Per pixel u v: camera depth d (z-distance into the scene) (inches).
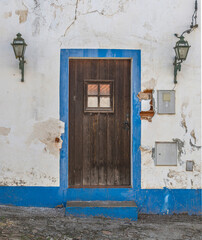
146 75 195.2
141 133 194.9
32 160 193.5
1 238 143.6
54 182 193.2
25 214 179.6
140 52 195.3
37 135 193.6
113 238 156.0
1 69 193.6
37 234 153.3
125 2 194.5
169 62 195.5
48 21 194.1
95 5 194.4
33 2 193.9
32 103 193.9
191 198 194.7
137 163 194.4
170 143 195.3
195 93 195.5
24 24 193.8
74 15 194.1
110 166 199.9
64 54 194.4
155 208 194.2
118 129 199.8
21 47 181.8
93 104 200.1
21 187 193.2
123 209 182.5
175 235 163.0
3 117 193.6
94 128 199.9
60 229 162.4
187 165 194.7
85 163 199.3
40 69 193.9
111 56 194.9
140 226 173.9
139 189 194.2
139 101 195.2
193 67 195.5
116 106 200.1
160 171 194.7
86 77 199.9
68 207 181.2
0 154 193.2
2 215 172.7
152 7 195.2
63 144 194.1
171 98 195.2
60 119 194.1
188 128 195.0
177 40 195.3
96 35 194.4
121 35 194.7
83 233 159.6
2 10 193.9
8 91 193.6
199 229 171.8
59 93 194.2
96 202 190.5
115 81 200.1
